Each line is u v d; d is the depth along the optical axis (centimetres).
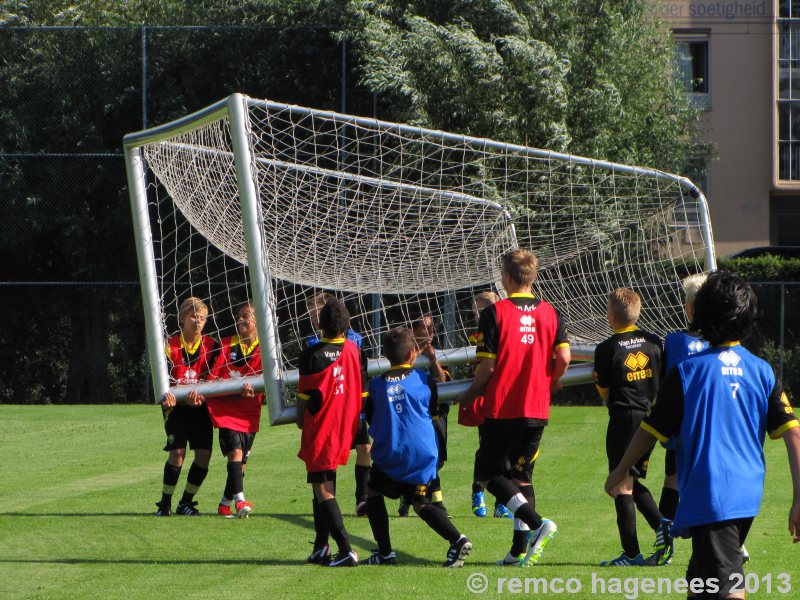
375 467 1902
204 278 6384
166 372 2519
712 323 1260
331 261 3175
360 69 6338
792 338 6191
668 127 6612
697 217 2891
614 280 3100
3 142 6712
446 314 3459
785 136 8406
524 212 3164
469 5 6275
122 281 6881
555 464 3366
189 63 6712
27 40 6838
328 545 1952
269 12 6706
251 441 2606
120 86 6769
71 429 4650
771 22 8288
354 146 4428
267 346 2142
